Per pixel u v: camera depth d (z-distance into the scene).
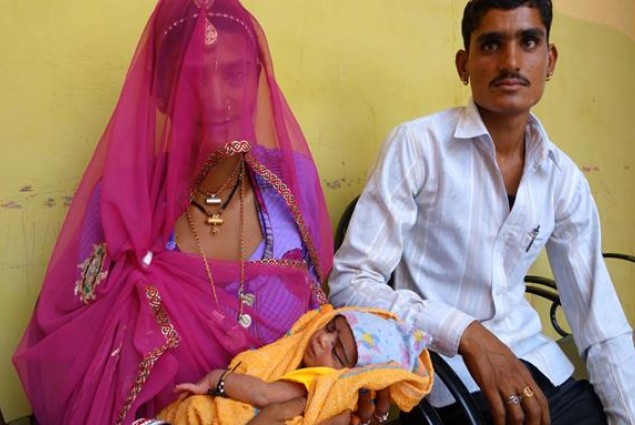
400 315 1.09
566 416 1.22
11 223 1.12
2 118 1.09
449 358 1.21
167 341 0.86
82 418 0.84
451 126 1.24
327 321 0.98
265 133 1.09
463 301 1.28
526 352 1.29
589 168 2.36
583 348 1.30
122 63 1.21
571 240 1.32
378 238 1.20
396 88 1.68
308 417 0.84
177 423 0.86
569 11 2.16
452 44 1.81
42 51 1.11
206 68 0.93
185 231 1.02
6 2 1.07
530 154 1.24
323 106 1.53
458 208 1.22
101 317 0.88
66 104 1.15
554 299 1.58
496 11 1.14
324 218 1.20
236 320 0.98
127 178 0.91
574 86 2.23
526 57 1.15
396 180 1.22
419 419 0.98
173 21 0.94
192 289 0.95
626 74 2.48
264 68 1.07
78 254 0.94
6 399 1.14
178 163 0.94
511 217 1.22
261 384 0.87
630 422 1.19
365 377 0.87
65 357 0.87
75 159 1.17
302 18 1.45
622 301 2.55
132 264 0.91
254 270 1.00
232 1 0.97
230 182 1.05
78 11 1.14
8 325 1.13
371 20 1.59
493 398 0.99
